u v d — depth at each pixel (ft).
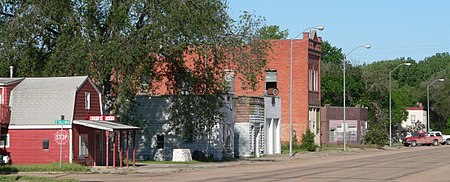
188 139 167.32
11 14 147.23
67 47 138.41
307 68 253.44
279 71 253.03
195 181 98.07
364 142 278.46
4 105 131.54
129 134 157.38
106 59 137.90
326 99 308.19
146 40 139.23
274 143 210.38
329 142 277.23
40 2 139.03
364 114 295.69
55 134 132.26
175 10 138.00
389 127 312.09
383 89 330.95
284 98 252.21
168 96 158.81
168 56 147.84
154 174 116.67
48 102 134.62
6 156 131.54
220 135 168.04
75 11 139.03
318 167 134.31
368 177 103.04
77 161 133.80
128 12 139.54
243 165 146.20
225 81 158.61
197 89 155.84
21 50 142.51
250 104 188.55
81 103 137.49
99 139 144.46
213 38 146.72
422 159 164.86
